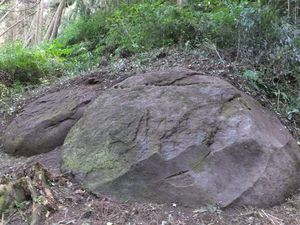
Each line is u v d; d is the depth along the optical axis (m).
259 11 5.16
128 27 6.90
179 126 3.61
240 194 3.24
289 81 4.88
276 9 5.71
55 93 5.28
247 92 4.54
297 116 4.58
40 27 15.91
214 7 6.76
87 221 3.09
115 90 4.33
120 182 3.39
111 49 7.19
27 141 4.59
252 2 6.18
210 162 3.37
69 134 4.14
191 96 3.90
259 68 4.92
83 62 7.33
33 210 3.18
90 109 4.23
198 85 4.05
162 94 3.99
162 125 3.64
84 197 3.39
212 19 5.76
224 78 4.63
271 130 3.88
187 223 3.04
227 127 3.58
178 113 3.73
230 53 5.27
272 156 3.50
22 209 3.30
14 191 3.38
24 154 4.58
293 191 3.53
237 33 5.27
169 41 5.98
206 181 3.27
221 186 3.27
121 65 5.51
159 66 5.18
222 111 3.74
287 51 4.86
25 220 3.20
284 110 4.55
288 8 5.52
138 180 3.36
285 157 3.62
